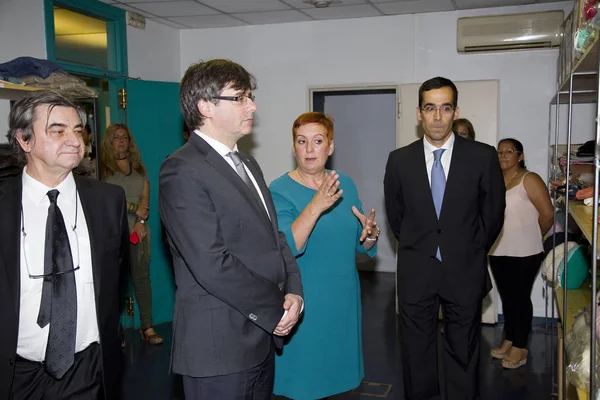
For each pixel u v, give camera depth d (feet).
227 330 5.65
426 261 8.77
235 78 5.72
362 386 11.85
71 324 6.11
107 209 6.61
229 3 15.57
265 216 6.04
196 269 5.42
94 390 6.40
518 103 16.22
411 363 9.07
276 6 15.96
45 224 6.10
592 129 15.56
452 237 8.64
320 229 7.45
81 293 6.26
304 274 7.48
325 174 7.95
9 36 12.59
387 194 9.54
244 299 5.53
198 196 5.49
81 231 6.34
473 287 8.63
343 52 17.78
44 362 6.03
